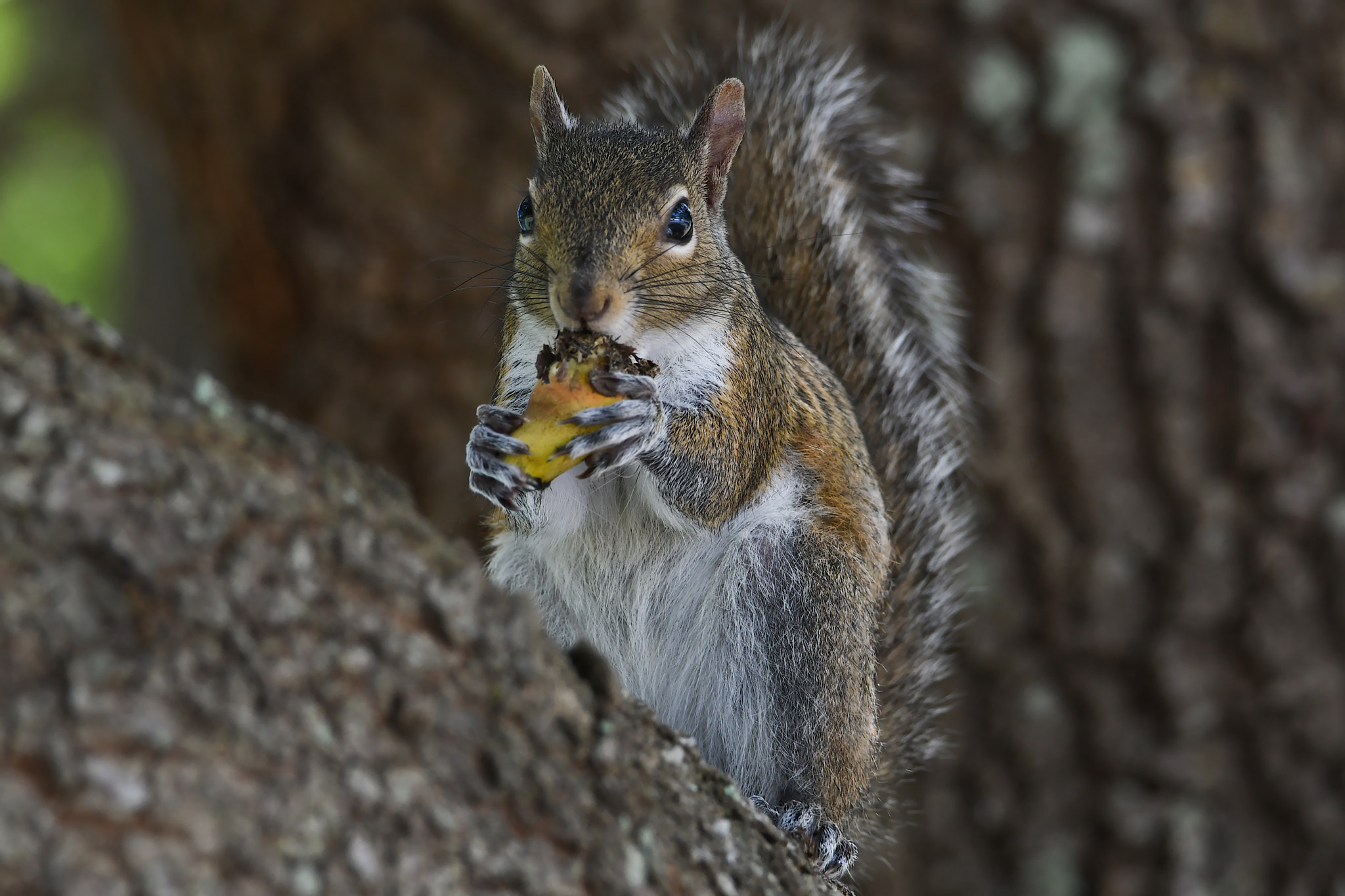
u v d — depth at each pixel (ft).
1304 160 35.29
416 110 38.29
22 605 10.06
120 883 9.68
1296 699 35.06
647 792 13.67
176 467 11.32
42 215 75.00
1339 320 35.09
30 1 66.69
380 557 12.21
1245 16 35.14
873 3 36.76
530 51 37.78
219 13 37.83
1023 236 36.24
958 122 36.35
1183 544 35.65
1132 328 35.91
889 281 33.17
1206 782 35.45
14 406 10.77
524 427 21.84
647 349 24.36
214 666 10.78
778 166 32.53
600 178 24.09
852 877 26.78
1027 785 36.29
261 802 10.54
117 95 47.91
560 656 13.50
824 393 27.50
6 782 9.53
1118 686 36.04
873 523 25.90
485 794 11.99
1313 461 35.27
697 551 24.89
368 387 39.60
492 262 38.52
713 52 36.96
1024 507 36.17
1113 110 35.78
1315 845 35.01
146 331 48.11
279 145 38.81
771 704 23.79
